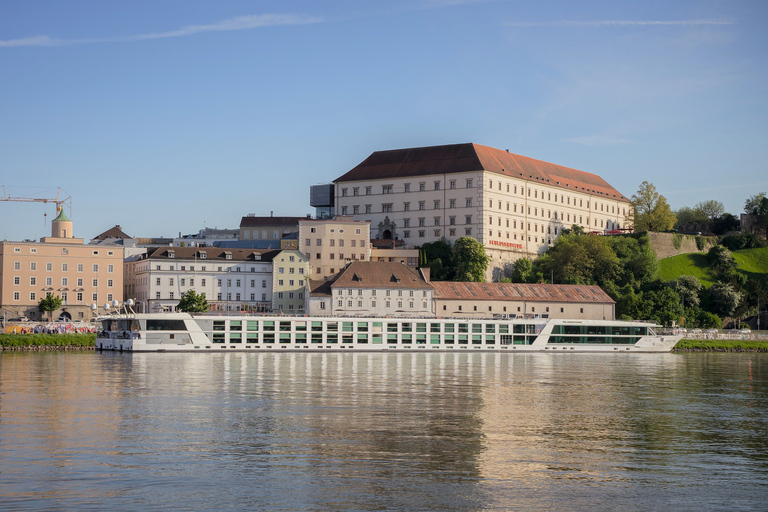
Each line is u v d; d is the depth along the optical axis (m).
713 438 69.38
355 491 50.50
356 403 86.56
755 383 114.50
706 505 49.19
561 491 51.44
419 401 88.88
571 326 188.38
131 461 57.53
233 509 46.75
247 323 170.12
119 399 87.69
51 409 79.94
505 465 58.00
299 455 60.00
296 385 102.81
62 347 174.62
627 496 50.66
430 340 180.50
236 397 90.19
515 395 96.19
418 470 56.00
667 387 107.94
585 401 91.81
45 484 51.31
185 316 166.50
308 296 197.50
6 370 119.12
